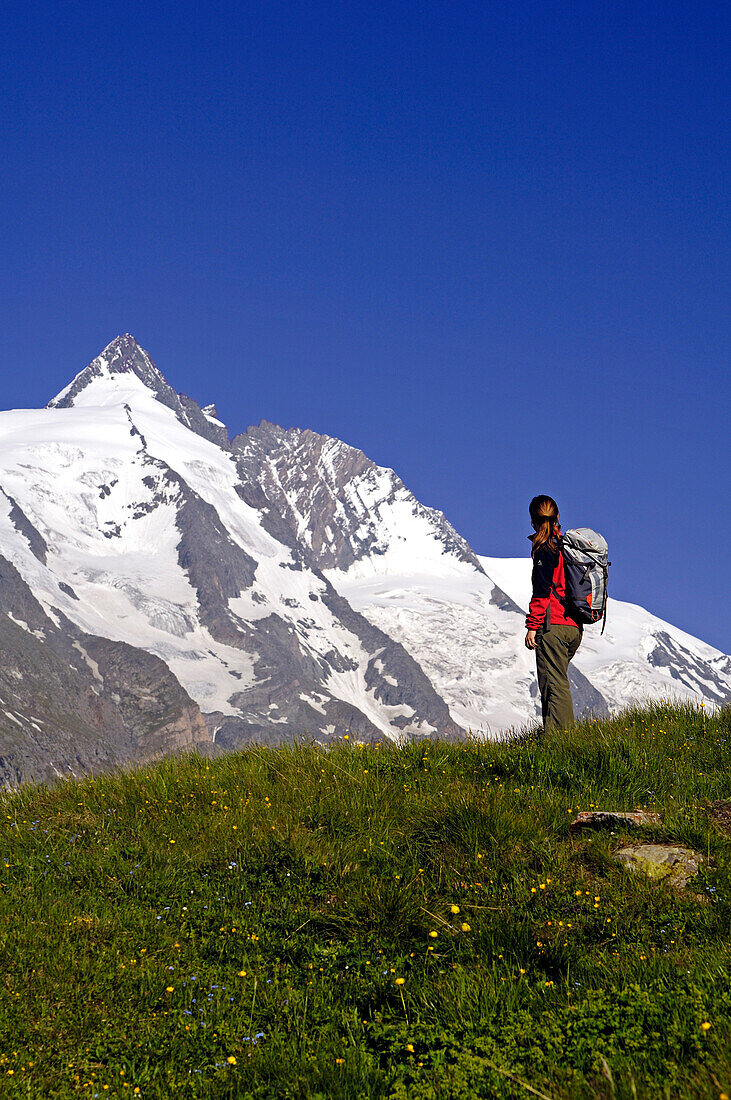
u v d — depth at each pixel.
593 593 11.58
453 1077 5.04
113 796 10.93
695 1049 5.00
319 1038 6.08
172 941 7.75
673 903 7.45
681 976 6.10
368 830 9.42
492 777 10.57
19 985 6.97
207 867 9.09
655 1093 4.61
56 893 8.62
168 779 11.36
